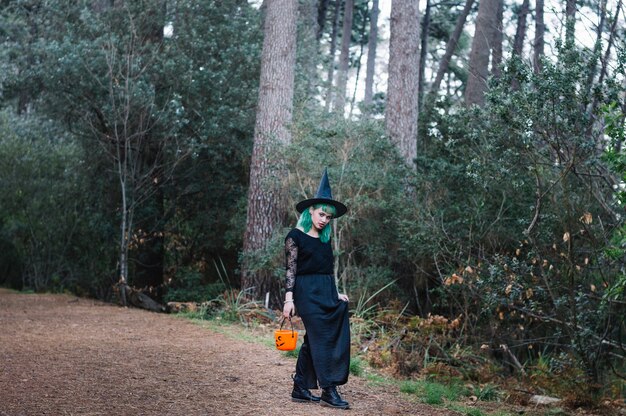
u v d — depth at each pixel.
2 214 17.06
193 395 5.55
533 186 9.72
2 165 16.73
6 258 17.73
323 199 5.49
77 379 5.90
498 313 10.31
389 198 12.09
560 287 9.01
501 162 9.50
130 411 4.96
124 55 15.25
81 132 16.86
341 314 5.51
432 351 9.66
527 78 8.15
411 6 14.39
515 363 10.23
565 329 8.94
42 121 17.77
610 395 8.38
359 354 9.00
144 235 16.75
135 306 14.38
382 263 12.76
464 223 11.09
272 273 13.10
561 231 9.36
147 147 16.23
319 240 5.61
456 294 11.13
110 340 8.30
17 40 19.62
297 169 12.34
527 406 7.43
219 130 15.76
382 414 5.44
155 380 6.04
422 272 12.20
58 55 15.41
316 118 12.70
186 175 16.91
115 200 17.08
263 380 6.29
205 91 16.20
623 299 8.86
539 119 8.02
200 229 17.86
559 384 8.17
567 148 8.21
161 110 15.38
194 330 9.78
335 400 5.40
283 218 13.59
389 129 14.20
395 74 14.30
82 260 17.53
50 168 17.16
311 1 23.17
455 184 11.71
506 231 10.82
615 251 6.32
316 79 19.77
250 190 13.85
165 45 16.66
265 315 11.30
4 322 9.73
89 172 17.05
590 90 7.93
